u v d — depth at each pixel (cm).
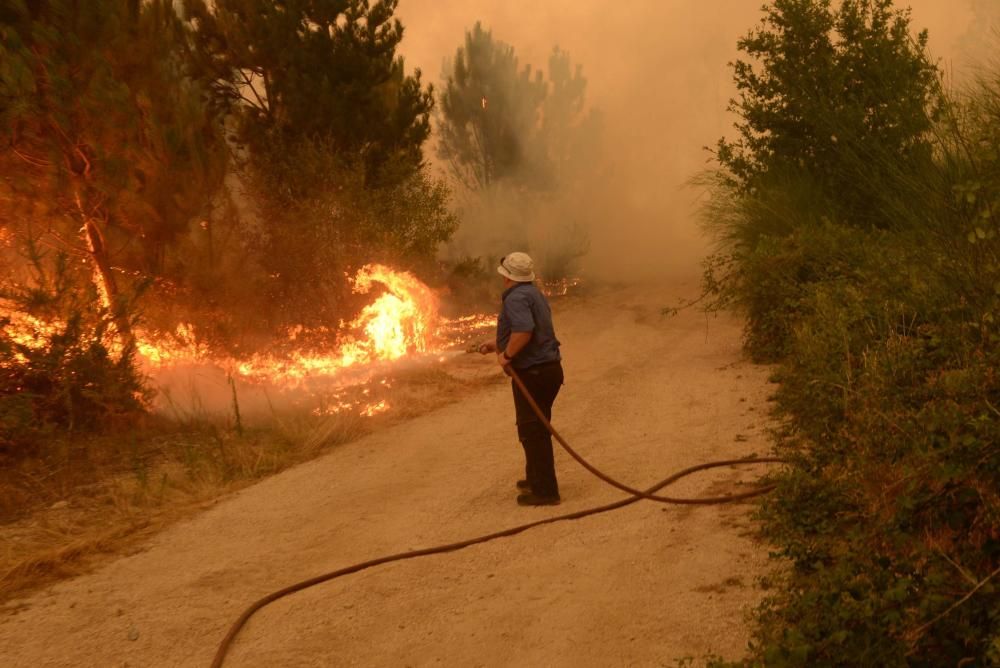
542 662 369
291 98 1407
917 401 454
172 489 675
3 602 485
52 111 811
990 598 307
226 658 401
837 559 392
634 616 397
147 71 910
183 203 930
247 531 577
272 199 1281
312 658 393
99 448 772
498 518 559
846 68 1099
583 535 509
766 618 364
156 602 468
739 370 927
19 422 733
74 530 602
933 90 764
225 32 1410
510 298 573
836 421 538
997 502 345
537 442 573
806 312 842
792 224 1071
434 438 789
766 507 473
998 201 472
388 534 548
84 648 421
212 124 1034
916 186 712
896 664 287
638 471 627
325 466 728
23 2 816
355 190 1334
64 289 811
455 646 392
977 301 501
